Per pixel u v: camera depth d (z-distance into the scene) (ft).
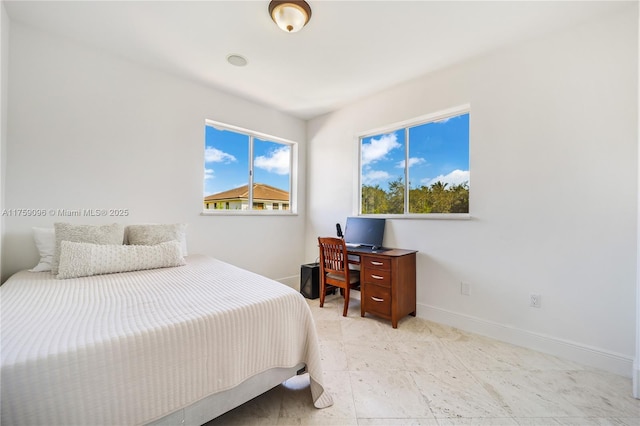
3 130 6.01
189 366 3.44
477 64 7.63
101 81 7.36
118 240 6.71
